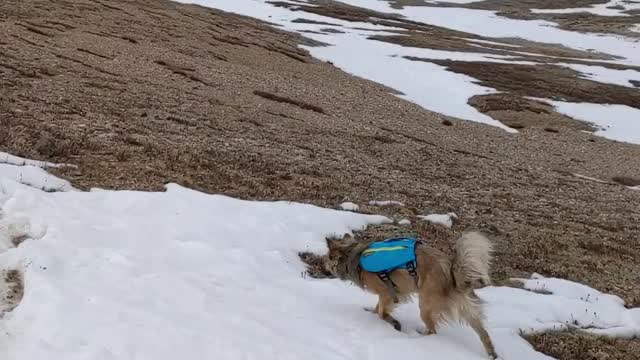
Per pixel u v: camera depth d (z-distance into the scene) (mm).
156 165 12836
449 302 6773
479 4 129000
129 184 11430
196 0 88250
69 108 16781
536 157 30688
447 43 74312
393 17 105000
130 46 34188
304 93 33844
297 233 10359
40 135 13203
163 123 17781
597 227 15828
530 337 8117
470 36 91875
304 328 6914
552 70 59500
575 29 104438
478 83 50438
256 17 79688
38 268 7387
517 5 127812
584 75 58312
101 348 5922
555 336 8438
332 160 17969
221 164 14203
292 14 87125
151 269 7871
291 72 41188
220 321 6766
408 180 17484
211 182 12562
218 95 26219
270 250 9391
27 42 27719
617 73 60656
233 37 50188
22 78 19766
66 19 38750
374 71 51062
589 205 19312
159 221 9578
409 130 30141
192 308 6980
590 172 29203
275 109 26266
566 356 7855
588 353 8062
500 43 87312
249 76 34875
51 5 42844
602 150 35844
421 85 48281
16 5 39625
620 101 48906
